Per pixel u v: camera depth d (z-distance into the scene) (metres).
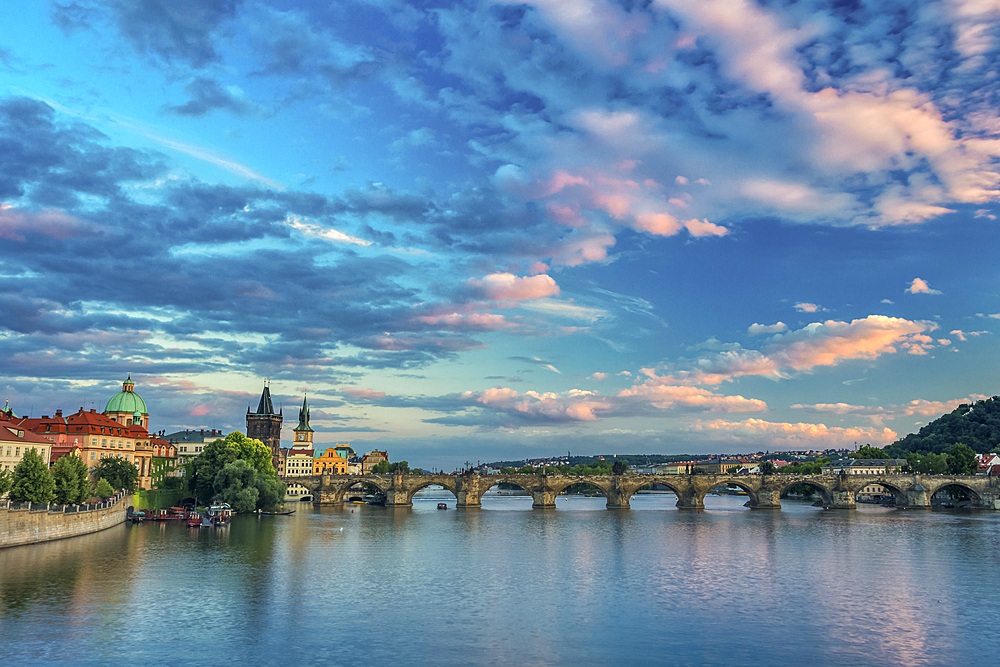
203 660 64.19
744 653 68.31
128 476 199.62
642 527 189.50
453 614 82.38
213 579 101.19
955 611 85.12
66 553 119.31
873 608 86.56
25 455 132.50
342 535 163.75
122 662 63.12
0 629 72.25
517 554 132.62
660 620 80.19
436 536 163.75
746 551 137.38
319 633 73.50
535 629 75.94
